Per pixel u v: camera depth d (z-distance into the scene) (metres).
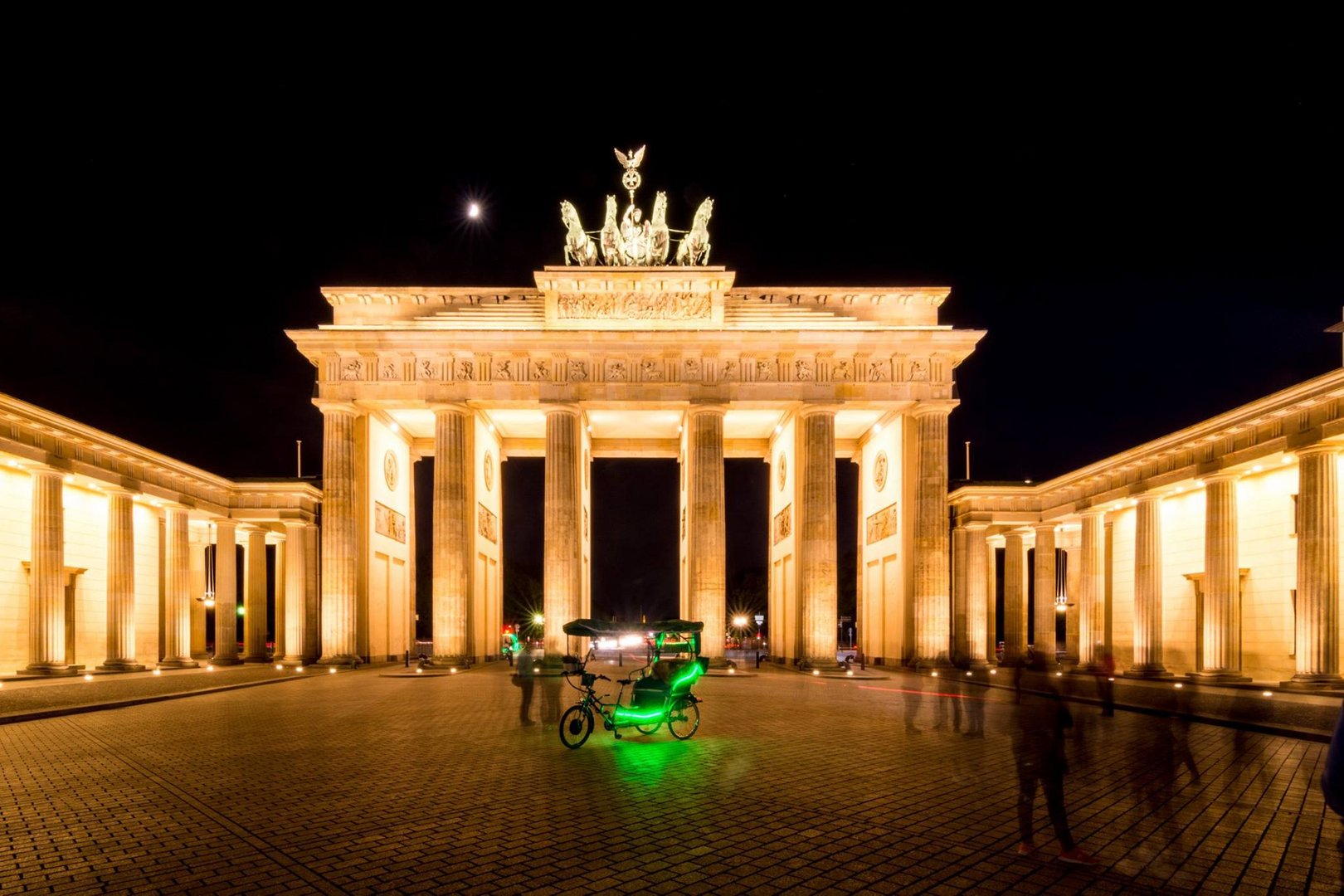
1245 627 45.66
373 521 56.00
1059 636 89.31
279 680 42.44
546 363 54.06
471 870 11.29
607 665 52.47
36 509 44.16
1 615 44.88
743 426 64.88
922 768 18.28
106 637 50.03
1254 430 41.16
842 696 34.97
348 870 11.32
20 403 40.50
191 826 13.56
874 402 54.06
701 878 11.01
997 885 10.80
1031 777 12.14
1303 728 23.89
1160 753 20.59
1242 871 11.42
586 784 16.55
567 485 53.28
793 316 55.09
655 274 53.66
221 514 60.62
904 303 55.47
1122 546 56.59
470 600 54.06
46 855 12.08
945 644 52.59
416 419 59.56
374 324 54.84
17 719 26.03
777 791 15.92
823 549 53.28
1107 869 11.45
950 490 65.31
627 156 58.09
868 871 11.29
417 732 23.62
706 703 32.00
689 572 53.88
